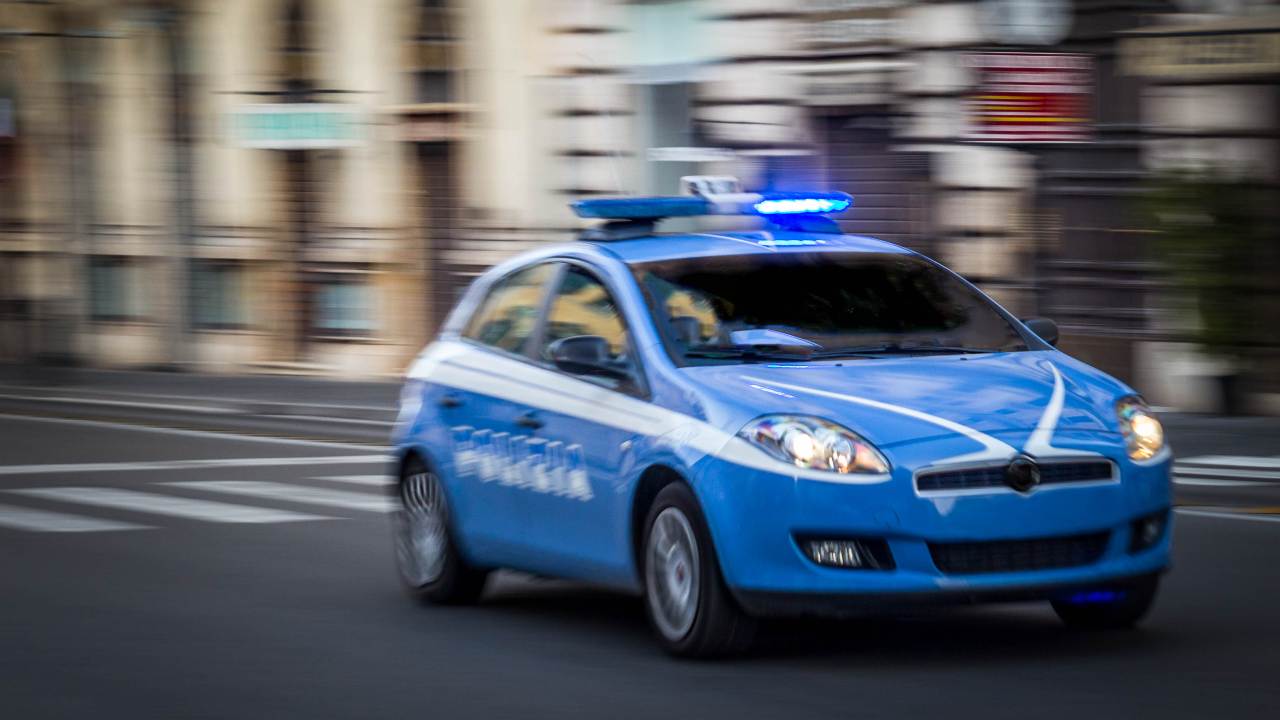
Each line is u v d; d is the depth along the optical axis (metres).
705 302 9.32
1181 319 20.67
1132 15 21.78
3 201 35.69
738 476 8.26
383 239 30.23
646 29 27.17
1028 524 8.09
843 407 8.34
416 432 10.72
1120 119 22.06
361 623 9.99
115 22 32.75
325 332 31.11
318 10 30.72
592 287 9.72
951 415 8.31
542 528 9.64
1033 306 22.91
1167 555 8.56
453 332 10.88
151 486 16.47
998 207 23.11
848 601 8.08
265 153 31.48
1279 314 20.34
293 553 12.52
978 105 22.67
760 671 8.35
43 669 8.76
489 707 7.80
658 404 8.84
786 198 10.24
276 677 8.51
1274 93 20.67
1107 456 8.30
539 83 28.45
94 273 34.09
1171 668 8.24
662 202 10.14
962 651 8.73
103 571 11.80
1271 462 16.89
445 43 29.47
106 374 31.50
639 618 10.02
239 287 32.06
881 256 9.88
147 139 32.97
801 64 25.08
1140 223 20.97
